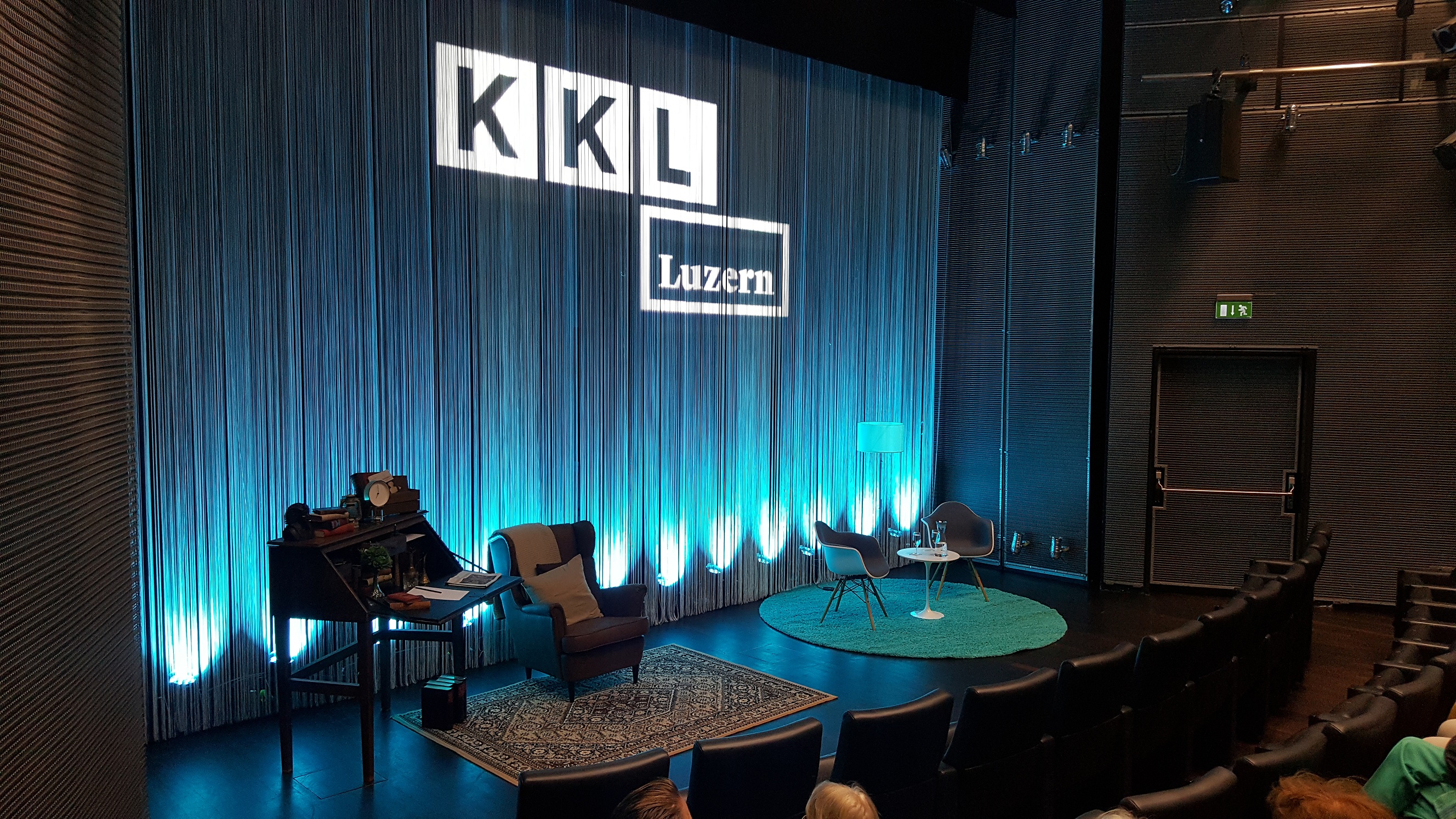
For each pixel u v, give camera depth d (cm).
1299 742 309
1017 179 912
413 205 594
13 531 209
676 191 744
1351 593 820
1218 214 828
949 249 972
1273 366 832
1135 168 845
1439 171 781
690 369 766
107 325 278
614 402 712
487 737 514
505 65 635
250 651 538
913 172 936
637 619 598
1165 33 830
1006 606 803
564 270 678
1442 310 787
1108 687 393
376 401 581
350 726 531
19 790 210
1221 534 850
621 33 700
